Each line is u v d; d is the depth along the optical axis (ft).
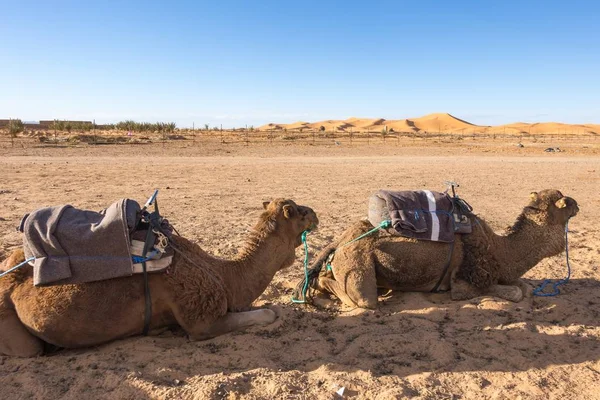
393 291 24.06
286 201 20.36
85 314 16.87
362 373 16.25
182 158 110.63
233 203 51.42
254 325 19.56
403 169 91.56
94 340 17.54
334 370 16.48
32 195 54.44
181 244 18.63
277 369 16.52
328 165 98.22
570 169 93.61
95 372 16.15
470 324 20.31
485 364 17.06
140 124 253.85
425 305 22.12
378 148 161.17
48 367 16.65
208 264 18.93
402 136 271.90
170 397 14.73
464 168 94.48
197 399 14.65
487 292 23.09
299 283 23.43
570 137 311.68
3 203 48.96
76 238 16.88
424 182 71.61
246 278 19.77
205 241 34.24
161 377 15.97
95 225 17.24
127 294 17.33
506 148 166.91
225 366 16.96
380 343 18.43
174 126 254.27
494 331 19.44
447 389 15.52
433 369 16.70
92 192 57.47
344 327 20.34
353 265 22.02
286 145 166.09
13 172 76.54
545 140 249.34
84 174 75.92
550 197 23.35
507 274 23.30
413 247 22.04
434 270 22.43
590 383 15.71
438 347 17.88
